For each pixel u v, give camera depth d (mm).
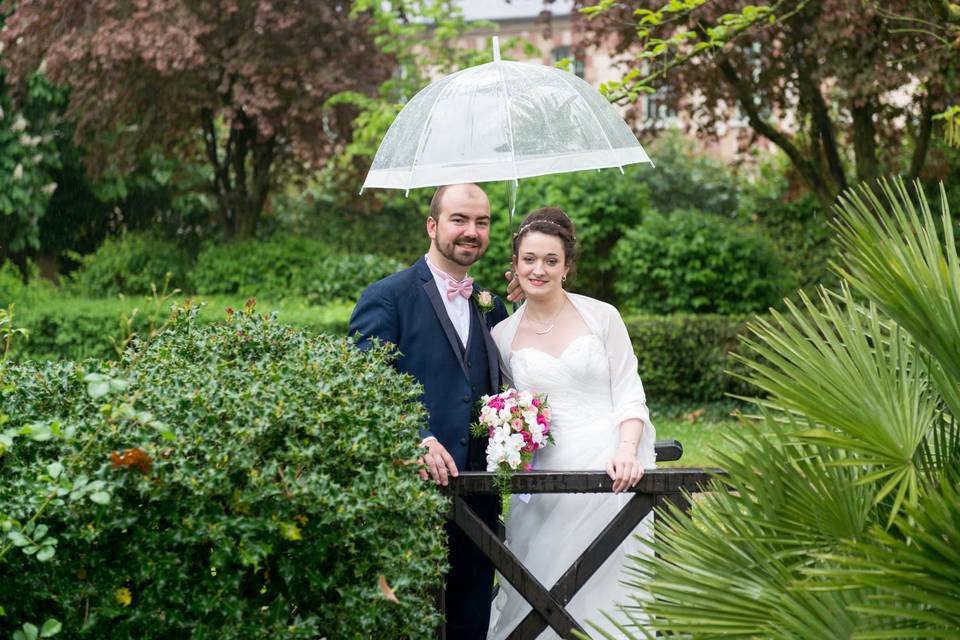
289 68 12914
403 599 2715
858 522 2449
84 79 13062
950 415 2682
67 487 2314
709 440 8633
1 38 13352
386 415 2826
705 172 16438
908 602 2240
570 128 3529
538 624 3205
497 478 3154
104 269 14008
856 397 2449
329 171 16562
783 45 9945
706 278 11523
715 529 2627
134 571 2469
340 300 12430
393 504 2611
